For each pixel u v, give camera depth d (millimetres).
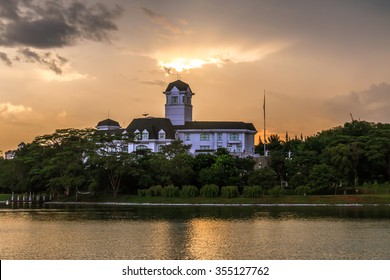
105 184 156125
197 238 70938
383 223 86812
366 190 142125
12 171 160375
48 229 81312
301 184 142125
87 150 153000
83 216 103125
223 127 192500
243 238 70625
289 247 63312
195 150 187375
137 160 153750
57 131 161875
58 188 155875
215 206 129625
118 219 96500
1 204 146250
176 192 142125
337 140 161375
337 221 90125
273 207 124125
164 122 193625
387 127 170875
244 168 154375
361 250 61219
